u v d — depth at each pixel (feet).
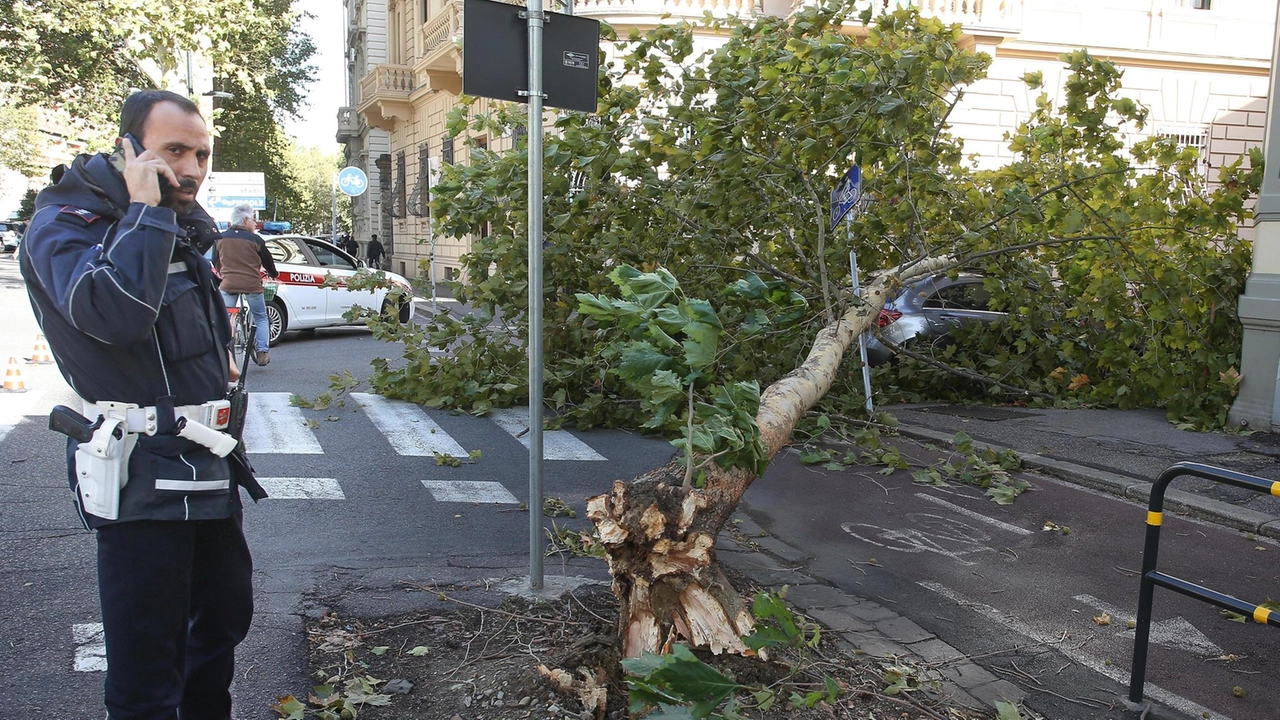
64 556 15.87
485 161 29.17
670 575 10.95
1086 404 33.83
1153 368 30.42
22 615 13.39
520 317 30.50
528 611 13.89
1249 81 67.10
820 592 16.03
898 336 34.55
